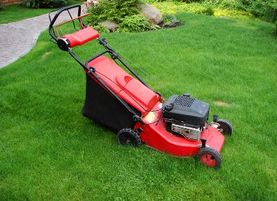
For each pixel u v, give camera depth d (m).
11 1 6.75
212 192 1.85
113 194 1.83
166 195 1.83
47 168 2.00
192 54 3.72
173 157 2.09
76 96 2.78
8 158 2.07
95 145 2.20
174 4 6.21
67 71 3.20
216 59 3.60
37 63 3.40
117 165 2.02
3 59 3.63
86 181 1.91
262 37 4.42
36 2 6.64
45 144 2.20
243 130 2.39
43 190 1.85
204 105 2.13
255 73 3.35
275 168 2.06
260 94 2.94
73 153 2.13
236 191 1.85
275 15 5.42
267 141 2.29
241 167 2.04
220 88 3.02
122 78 2.24
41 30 4.71
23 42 4.18
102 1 4.83
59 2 6.75
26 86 2.91
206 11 5.67
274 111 2.65
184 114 2.06
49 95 2.80
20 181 1.90
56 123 2.44
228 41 4.20
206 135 2.16
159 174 1.96
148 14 4.90
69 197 1.81
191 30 4.57
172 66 3.40
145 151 2.13
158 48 3.85
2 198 1.79
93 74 2.17
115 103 2.21
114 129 2.28
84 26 2.44
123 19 4.69
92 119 2.32
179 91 2.90
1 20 5.27
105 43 2.41
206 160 2.04
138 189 1.86
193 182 1.92
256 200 1.82
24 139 2.25
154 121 2.16
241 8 5.85
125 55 3.60
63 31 4.23
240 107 2.70
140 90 2.23
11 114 2.54
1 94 2.76
